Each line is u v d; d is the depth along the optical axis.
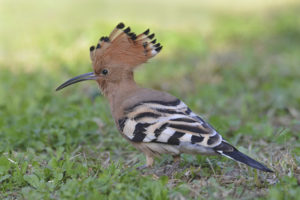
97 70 9.77
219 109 12.95
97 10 28.30
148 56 9.64
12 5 29.70
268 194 7.43
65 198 7.30
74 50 18.81
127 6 30.09
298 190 7.26
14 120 11.70
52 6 29.64
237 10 29.19
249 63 16.83
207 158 9.08
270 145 10.20
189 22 24.97
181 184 7.97
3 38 21.25
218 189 7.68
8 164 8.54
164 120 8.33
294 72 16.00
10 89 14.47
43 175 8.36
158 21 24.97
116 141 10.52
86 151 9.96
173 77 16.03
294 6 29.72
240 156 7.77
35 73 16.09
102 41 9.79
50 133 10.41
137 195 7.30
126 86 9.59
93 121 10.86
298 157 9.00
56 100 13.15
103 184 7.69
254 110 12.79
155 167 9.23
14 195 7.97
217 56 18.33
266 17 26.36
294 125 11.63
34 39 20.77
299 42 20.59
